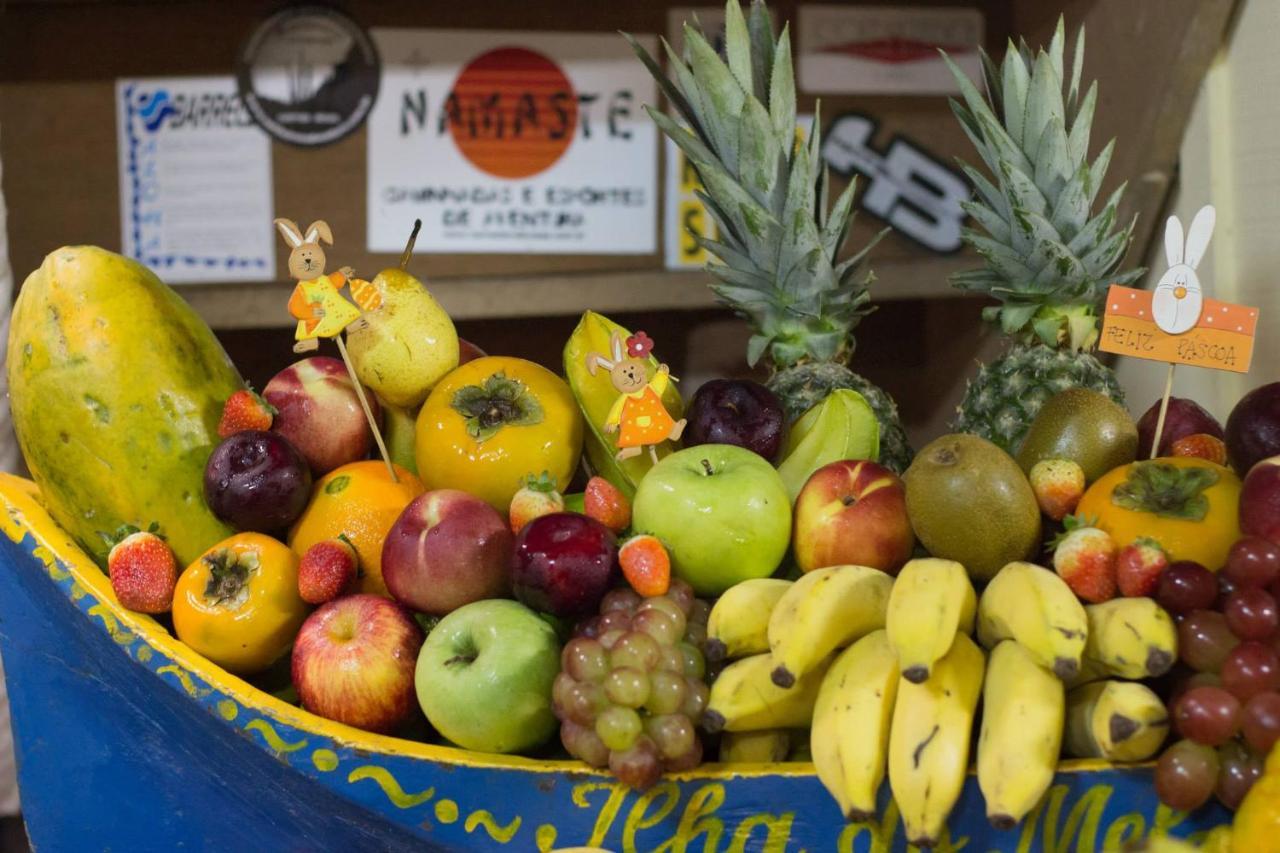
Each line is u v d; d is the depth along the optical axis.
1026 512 0.90
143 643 0.90
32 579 0.96
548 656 0.88
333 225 1.89
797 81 1.88
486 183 1.89
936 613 0.80
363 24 1.86
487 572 0.94
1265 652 0.78
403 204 1.89
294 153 1.88
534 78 1.88
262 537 0.97
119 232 1.89
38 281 1.07
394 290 1.10
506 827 0.86
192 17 1.86
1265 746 0.77
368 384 1.12
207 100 1.87
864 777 0.79
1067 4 1.79
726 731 0.91
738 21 1.17
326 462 1.10
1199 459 0.97
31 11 1.86
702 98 1.19
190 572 0.95
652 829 0.85
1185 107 1.63
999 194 1.22
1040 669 0.82
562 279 1.90
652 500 0.97
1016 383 1.20
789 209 1.17
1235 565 0.81
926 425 2.17
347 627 0.92
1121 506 0.91
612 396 1.09
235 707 0.86
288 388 1.09
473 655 0.89
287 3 1.85
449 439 1.05
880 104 1.89
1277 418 0.97
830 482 0.99
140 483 1.05
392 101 1.87
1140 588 0.84
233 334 2.06
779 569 1.04
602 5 1.86
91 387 1.04
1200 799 0.79
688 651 0.88
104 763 0.96
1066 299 1.20
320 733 0.85
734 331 2.12
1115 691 0.81
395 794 0.85
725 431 1.05
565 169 1.89
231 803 0.94
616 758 0.82
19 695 0.98
